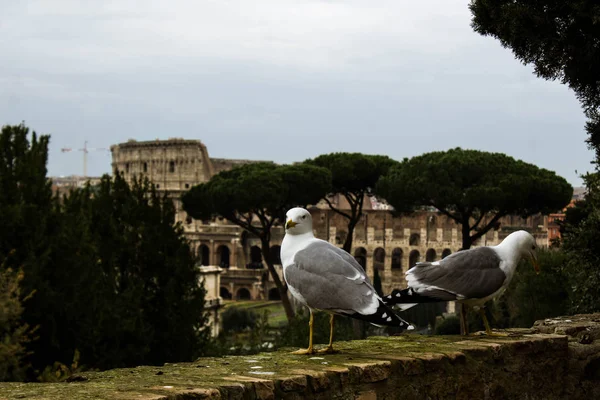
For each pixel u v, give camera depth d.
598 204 23.67
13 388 7.37
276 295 154.25
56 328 30.58
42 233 31.12
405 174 60.09
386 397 9.33
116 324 34.28
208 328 42.09
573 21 15.26
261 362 9.27
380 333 51.72
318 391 8.55
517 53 16.30
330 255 9.59
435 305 73.94
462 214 58.12
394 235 148.38
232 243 165.62
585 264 23.02
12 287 25.83
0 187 32.69
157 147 188.25
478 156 58.53
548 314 37.78
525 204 55.81
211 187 69.75
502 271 11.16
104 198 41.66
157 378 8.12
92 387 7.43
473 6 16.53
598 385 12.42
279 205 67.88
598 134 16.56
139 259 40.50
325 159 72.50
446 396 10.08
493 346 10.94
